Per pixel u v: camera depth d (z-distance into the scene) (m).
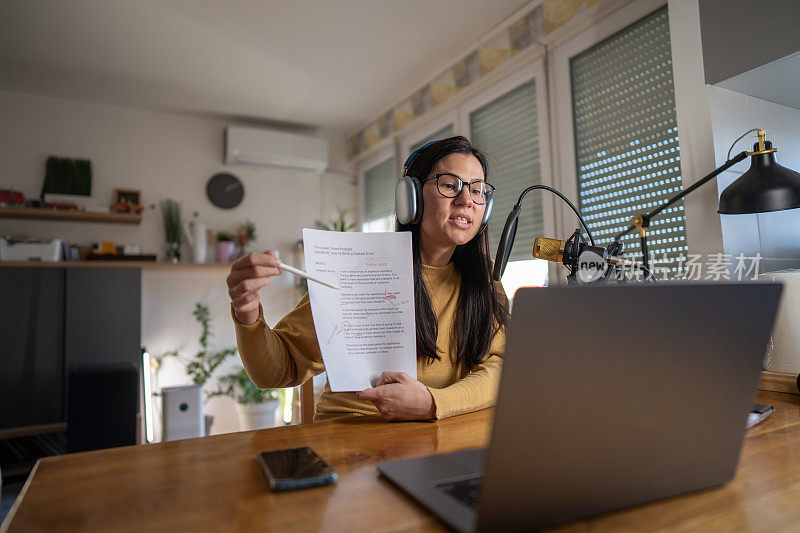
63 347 3.17
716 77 1.75
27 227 3.56
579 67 2.58
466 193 1.14
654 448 0.50
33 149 3.63
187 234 3.98
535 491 0.44
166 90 3.64
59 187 3.63
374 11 2.75
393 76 3.51
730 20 1.71
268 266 0.92
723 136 1.78
